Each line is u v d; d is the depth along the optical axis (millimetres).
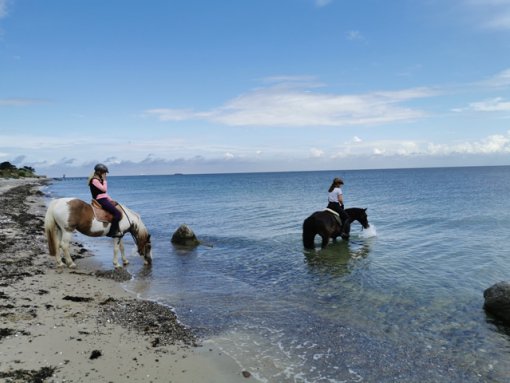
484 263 11688
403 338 6730
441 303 8391
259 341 6562
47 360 5273
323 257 12977
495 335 6840
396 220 21828
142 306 8094
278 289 9641
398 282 9930
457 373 5594
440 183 76562
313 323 7398
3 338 5828
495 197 37625
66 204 10500
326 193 52562
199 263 12602
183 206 35531
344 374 5516
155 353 5867
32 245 13891
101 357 5539
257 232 18703
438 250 13602
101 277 10484
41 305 7570
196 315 7816
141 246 12141
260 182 114125
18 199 36500
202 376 5273
